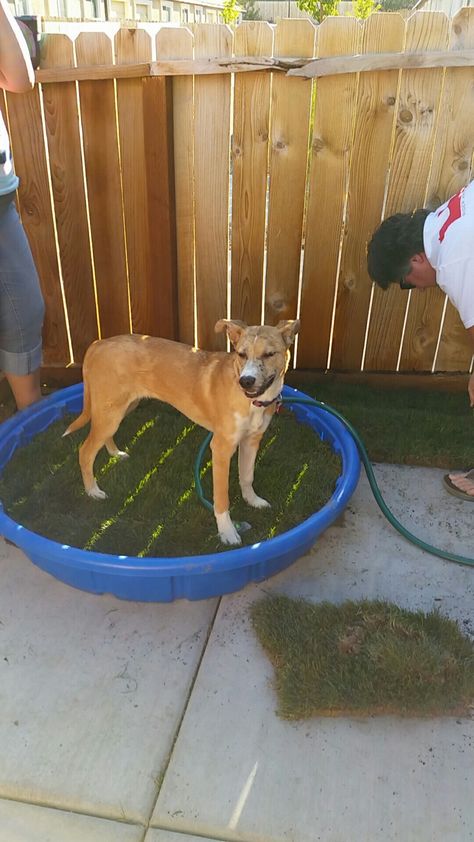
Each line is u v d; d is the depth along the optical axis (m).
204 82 3.77
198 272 4.35
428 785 2.11
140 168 4.01
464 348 4.42
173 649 2.62
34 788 2.11
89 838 1.98
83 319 4.59
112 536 3.12
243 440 3.19
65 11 12.59
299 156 3.92
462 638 2.56
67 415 4.15
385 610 2.68
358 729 2.28
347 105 3.75
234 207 4.11
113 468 3.63
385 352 4.50
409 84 3.64
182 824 2.01
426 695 2.30
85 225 4.26
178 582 2.73
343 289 4.30
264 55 3.67
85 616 2.79
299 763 2.18
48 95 3.89
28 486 3.50
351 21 3.53
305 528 2.76
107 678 2.49
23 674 2.50
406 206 4.00
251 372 2.70
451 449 3.83
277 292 4.36
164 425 4.09
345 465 3.39
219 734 2.28
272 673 2.51
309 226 4.12
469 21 3.47
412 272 3.03
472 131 3.74
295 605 2.75
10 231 3.31
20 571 3.04
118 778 2.14
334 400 4.39
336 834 1.98
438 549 3.14
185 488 3.50
